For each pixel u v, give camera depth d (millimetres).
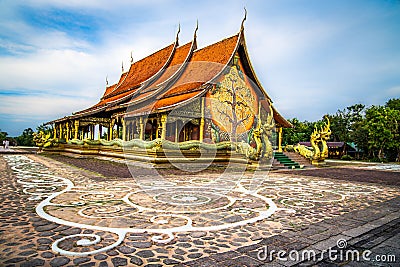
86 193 8273
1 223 5324
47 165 16188
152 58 28188
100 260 3857
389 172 18609
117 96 28000
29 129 46188
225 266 3777
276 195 8930
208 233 5098
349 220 6113
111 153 19953
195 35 23406
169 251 4242
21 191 8336
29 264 3666
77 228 5129
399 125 36906
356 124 45156
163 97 19188
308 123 54906
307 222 5977
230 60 19219
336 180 13414
